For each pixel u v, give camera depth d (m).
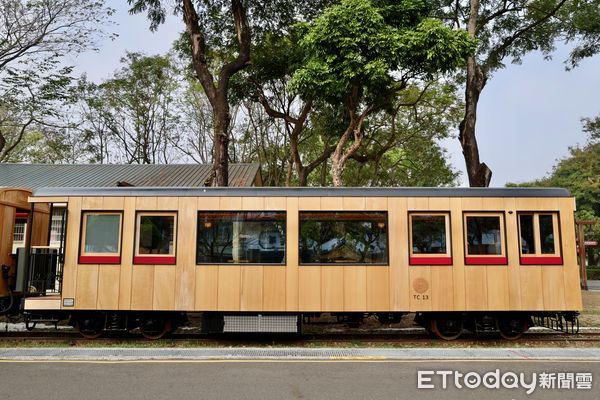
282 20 17.89
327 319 11.84
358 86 14.08
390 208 9.30
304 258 9.18
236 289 9.12
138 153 32.22
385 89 14.33
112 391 5.65
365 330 11.05
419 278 9.12
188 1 15.25
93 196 9.44
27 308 9.30
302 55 17.17
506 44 17.27
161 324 9.62
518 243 9.25
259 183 23.73
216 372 6.50
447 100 24.11
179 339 9.73
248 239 9.27
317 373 6.46
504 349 7.76
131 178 19.59
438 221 9.29
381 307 9.05
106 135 31.39
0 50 18.22
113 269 9.24
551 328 10.30
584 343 9.30
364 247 9.22
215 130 14.55
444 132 24.98
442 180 28.56
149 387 5.81
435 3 16.77
